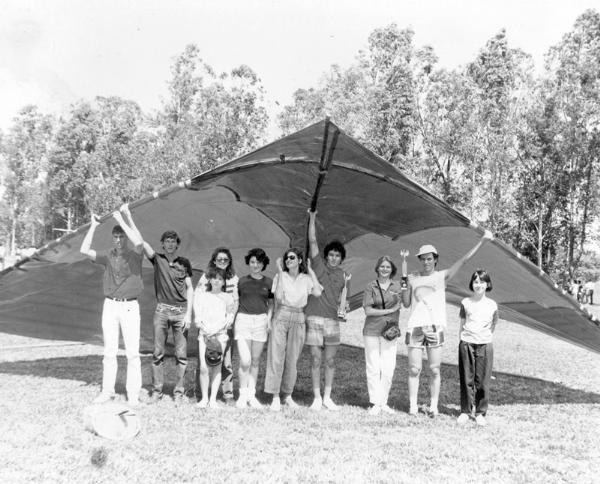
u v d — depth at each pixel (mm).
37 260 7703
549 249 37438
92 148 30719
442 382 9258
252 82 28125
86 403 6746
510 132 31859
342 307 7402
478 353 6781
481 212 32875
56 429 5684
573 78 31766
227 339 6992
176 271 7148
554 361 11852
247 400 7062
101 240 7789
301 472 4809
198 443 5465
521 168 34906
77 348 11094
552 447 5863
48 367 9023
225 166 6953
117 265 6926
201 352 6918
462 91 31531
